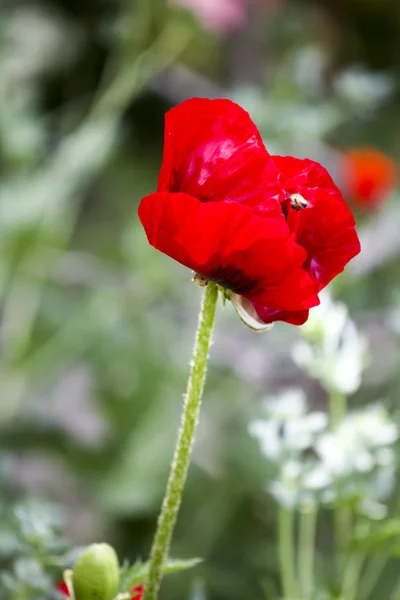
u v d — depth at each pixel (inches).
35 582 41.5
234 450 76.6
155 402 81.4
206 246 35.8
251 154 36.4
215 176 36.5
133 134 130.3
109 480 79.2
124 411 81.6
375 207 78.5
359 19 152.1
